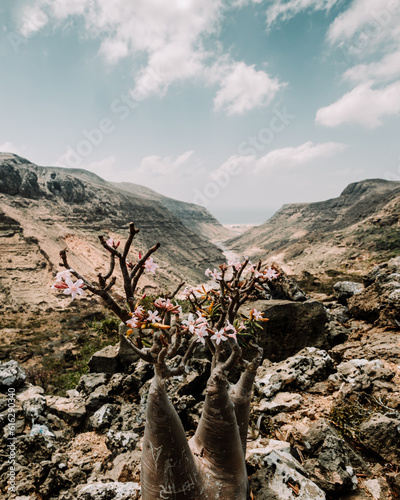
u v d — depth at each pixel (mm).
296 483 3416
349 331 8883
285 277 9062
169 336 2365
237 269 2939
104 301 2150
